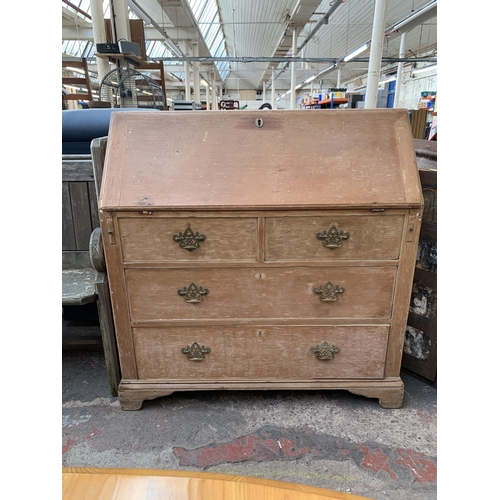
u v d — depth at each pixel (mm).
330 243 1406
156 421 1586
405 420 1587
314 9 7527
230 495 679
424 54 12430
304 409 1656
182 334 1554
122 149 1425
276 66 16156
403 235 1406
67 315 2211
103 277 1562
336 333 1551
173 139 1437
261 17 9445
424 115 5031
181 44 11312
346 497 675
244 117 1463
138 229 1393
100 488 689
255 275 1464
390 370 1613
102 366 2006
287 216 1374
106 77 3477
